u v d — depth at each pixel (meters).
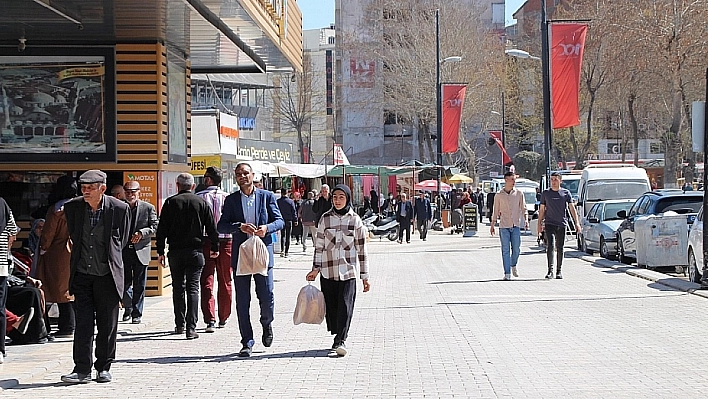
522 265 22.55
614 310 13.62
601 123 72.00
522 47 68.69
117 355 10.52
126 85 15.70
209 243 12.34
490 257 26.55
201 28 14.66
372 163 77.94
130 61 15.71
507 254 18.72
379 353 10.29
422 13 59.28
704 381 8.45
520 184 55.47
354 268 10.21
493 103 62.03
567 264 22.78
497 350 10.34
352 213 10.26
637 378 8.63
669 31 42.97
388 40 61.78
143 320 13.33
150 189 15.75
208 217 11.77
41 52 15.54
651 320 12.52
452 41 58.28
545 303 14.62
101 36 15.20
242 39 16.84
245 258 10.25
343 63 71.06
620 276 19.22
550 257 18.72
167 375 9.23
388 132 78.38
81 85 15.67
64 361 10.24
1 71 15.59
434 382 8.59
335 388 8.40
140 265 12.98
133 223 9.48
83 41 15.55
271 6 16.33
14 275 12.01
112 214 8.96
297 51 20.61
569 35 26.83
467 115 58.38
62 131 15.65
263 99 76.81
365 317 13.39
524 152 76.06
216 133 29.80
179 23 14.17
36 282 11.28
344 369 9.35
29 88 15.60
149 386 8.69
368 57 63.44
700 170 61.91
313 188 53.06
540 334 11.45
